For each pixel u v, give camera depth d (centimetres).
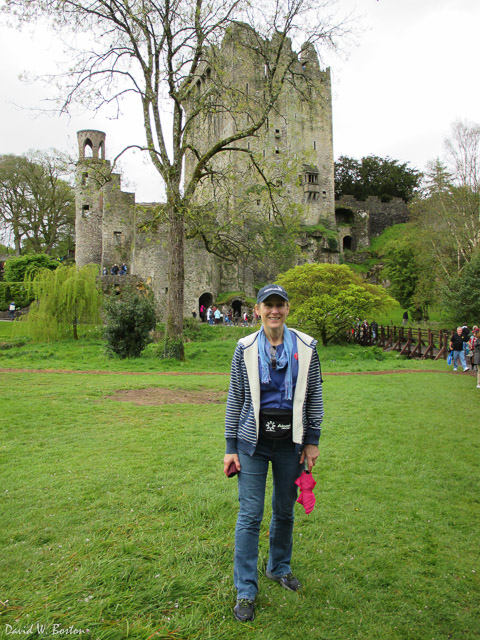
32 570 291
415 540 349
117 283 3650
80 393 943
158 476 460
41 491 416
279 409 283
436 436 646
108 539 332
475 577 302
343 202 6731
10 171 4809
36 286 2512
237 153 4828
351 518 382
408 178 7338
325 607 270
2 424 660
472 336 1517
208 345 2531
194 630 246
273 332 292
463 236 3500
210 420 729
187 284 3981
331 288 2677
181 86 1717
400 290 4275
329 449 577
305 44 1700
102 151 4872
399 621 259
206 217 1959
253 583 270
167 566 303
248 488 281
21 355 1953
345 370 1611
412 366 1725
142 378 1272
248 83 2850
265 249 2050
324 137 6050
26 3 1463
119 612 257
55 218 5297
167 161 1700
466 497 432
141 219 3856
